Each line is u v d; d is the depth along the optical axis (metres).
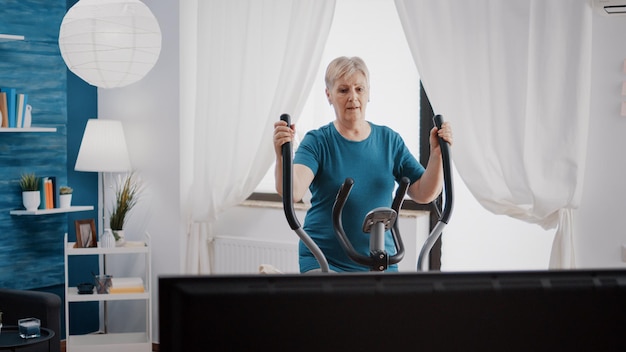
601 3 3.61
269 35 4.61
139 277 5.18
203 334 0.79
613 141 3.79
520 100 3.90
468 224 4.41
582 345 0.83
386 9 4.58
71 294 4.83
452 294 0.82
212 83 4.77
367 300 0.82
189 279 0.80
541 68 3.84
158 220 5.10
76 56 3.85
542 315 0.83
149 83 5.09
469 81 4.02
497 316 0.83
